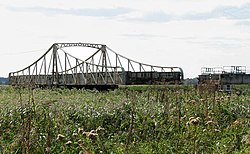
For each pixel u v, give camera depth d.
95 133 7.44
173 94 18.52
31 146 8.47
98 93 29.91
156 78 63.53
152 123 12.18
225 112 14.05
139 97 19.75
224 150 8.41
